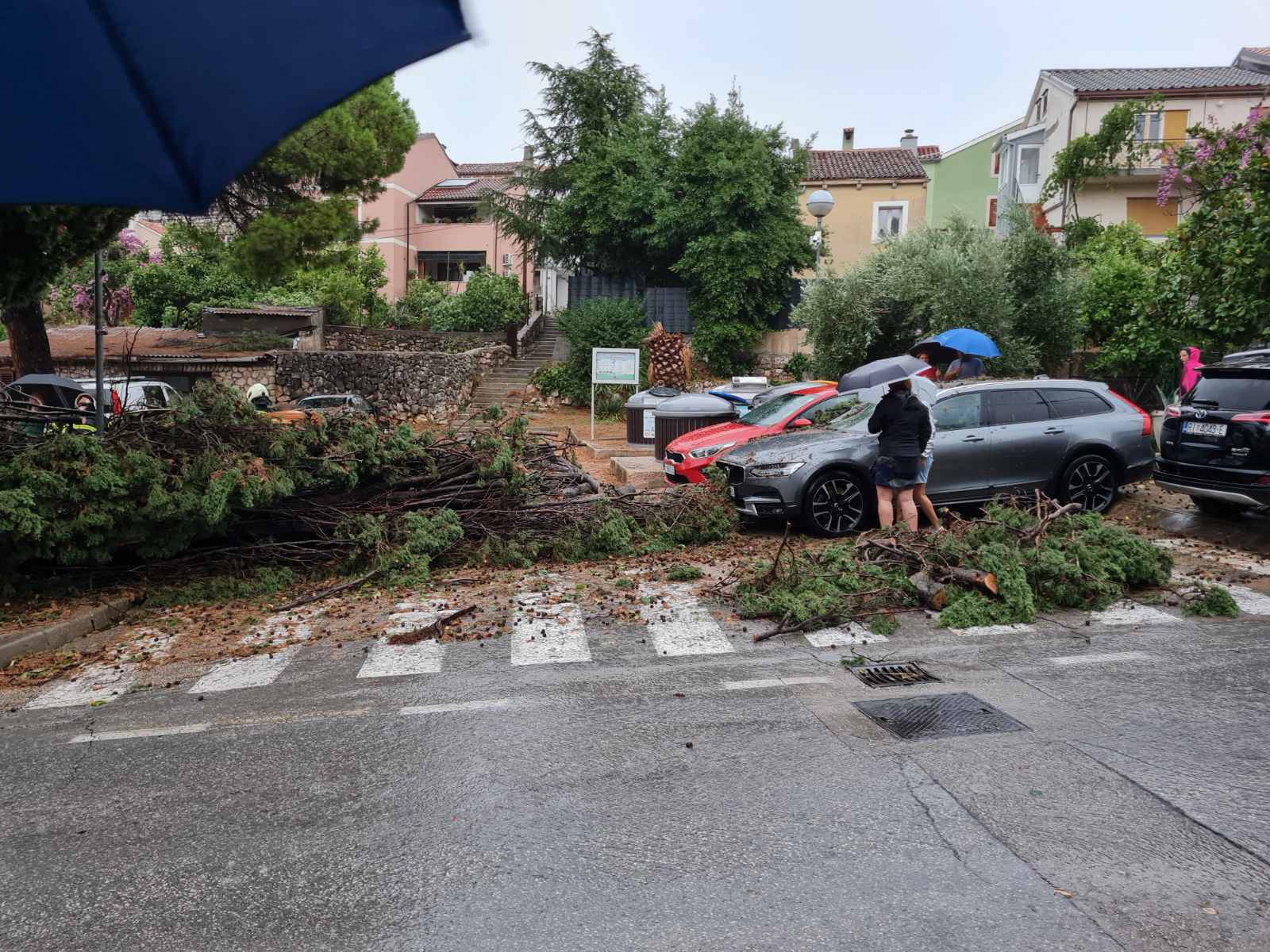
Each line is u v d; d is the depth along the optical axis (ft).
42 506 26.03
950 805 13.20
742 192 86.89
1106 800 13.25
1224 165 35.88
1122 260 73.92
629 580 28.14
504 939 10.27
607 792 14.07
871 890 11.01
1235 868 11.34
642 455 58.65
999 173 120.16
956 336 48.19
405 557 29.73
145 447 28.37
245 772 15.44
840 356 66.39
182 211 3.95
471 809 13.65
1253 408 31.30
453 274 148.15
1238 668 19.12
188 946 10.41
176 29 3.77
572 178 100.53
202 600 28.45
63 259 26.66
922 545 26.37
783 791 13.88
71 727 18.22
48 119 3.80
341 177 57.21
